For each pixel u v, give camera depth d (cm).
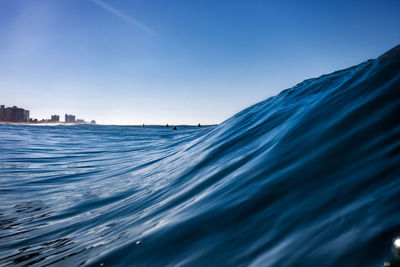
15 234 299
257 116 625
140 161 846
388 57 364
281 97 660
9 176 670
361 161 196
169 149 1034
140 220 268
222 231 184
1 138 1802
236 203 217
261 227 170
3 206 420
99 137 2419
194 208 242
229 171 327
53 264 208
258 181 245
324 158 228
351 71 488
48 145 1538
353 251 109
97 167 809
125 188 470
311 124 323
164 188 383
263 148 353
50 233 294
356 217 133
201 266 151
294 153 272
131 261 181
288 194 199
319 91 489
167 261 168
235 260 144
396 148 190
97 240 242
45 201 441
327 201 166
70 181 611
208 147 564
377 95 288
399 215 119
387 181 158
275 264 125
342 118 285
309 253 122
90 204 396
